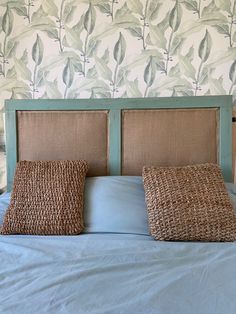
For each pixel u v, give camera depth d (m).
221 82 2.09
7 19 2.15
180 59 2.10
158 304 0.88
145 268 1.11
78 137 2.02
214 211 1.51
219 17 2.06
